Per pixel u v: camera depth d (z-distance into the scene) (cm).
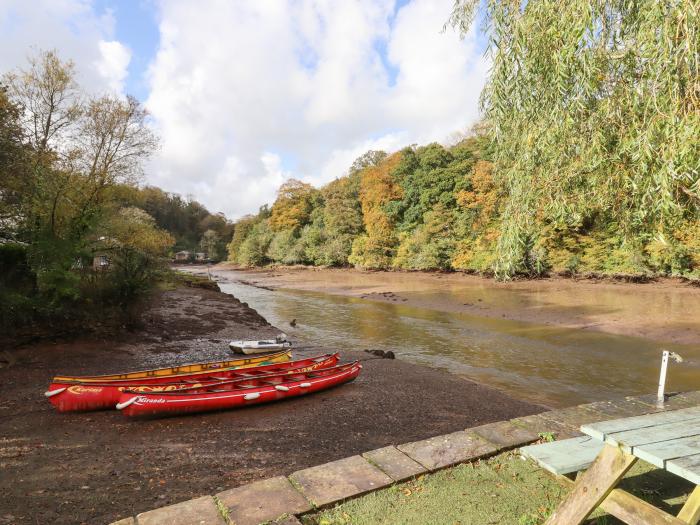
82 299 1331
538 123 468
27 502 428
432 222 4275
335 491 348
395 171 5081
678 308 1978
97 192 1555
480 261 3753
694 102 350
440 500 337
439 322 1948
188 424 676
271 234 7056
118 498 435
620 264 2972
